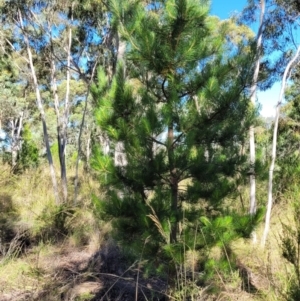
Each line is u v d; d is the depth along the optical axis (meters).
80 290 4.22
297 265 2.35
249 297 3.47
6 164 11.08
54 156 17.55
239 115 3.72
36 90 9.66
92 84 4.18
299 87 8.80
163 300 4.03
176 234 3.57
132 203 3.54
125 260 5.20
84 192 9.80
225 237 3.30
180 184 4.25
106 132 3.63
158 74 3.68
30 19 9.63
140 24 3.49
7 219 6.96
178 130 3.64
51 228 6.50
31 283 4.34
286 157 7.43
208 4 3.48
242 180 3.87
